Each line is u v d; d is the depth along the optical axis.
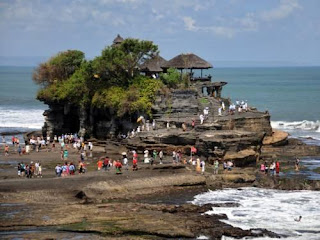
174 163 67.12
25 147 80.62
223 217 48.97
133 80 88.69
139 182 58.53
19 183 56.59
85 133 91.19
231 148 70.00
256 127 80.94
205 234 43.81
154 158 70.69
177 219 46.94
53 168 67.25
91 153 74.88
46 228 44.28
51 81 99.19
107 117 89.25
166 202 54.75
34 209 48.78
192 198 56.53
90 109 90.44
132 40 91.25
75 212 47.94
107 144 80.88
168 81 90.06
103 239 41.84
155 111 83.38
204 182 61.53
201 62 96.00
